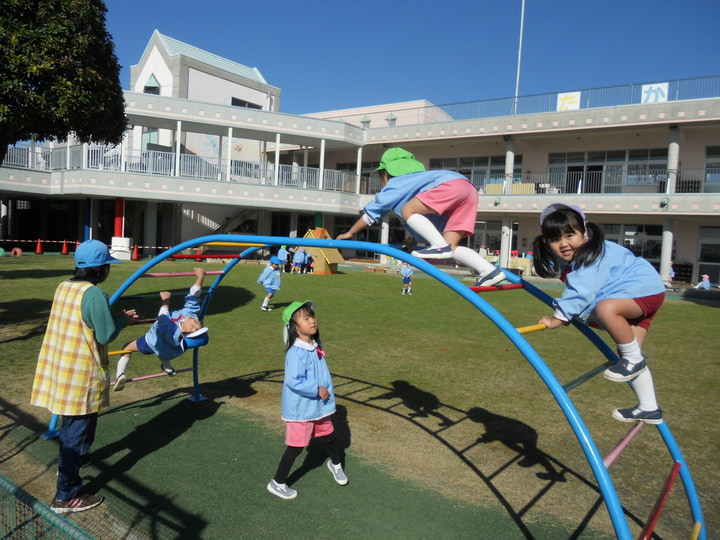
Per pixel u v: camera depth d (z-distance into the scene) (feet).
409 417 19.24
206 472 14.23
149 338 15.64
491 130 98.48
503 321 8.61
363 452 16.02
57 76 28.84
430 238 10.82
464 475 14.75
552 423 19.17
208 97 117.39
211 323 36.86
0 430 16.56
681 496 14.02
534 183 93.97
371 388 22.76
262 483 13.74
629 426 19.17
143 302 43.60
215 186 97.76
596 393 23.26
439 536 11.64
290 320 13.44
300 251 82.99
